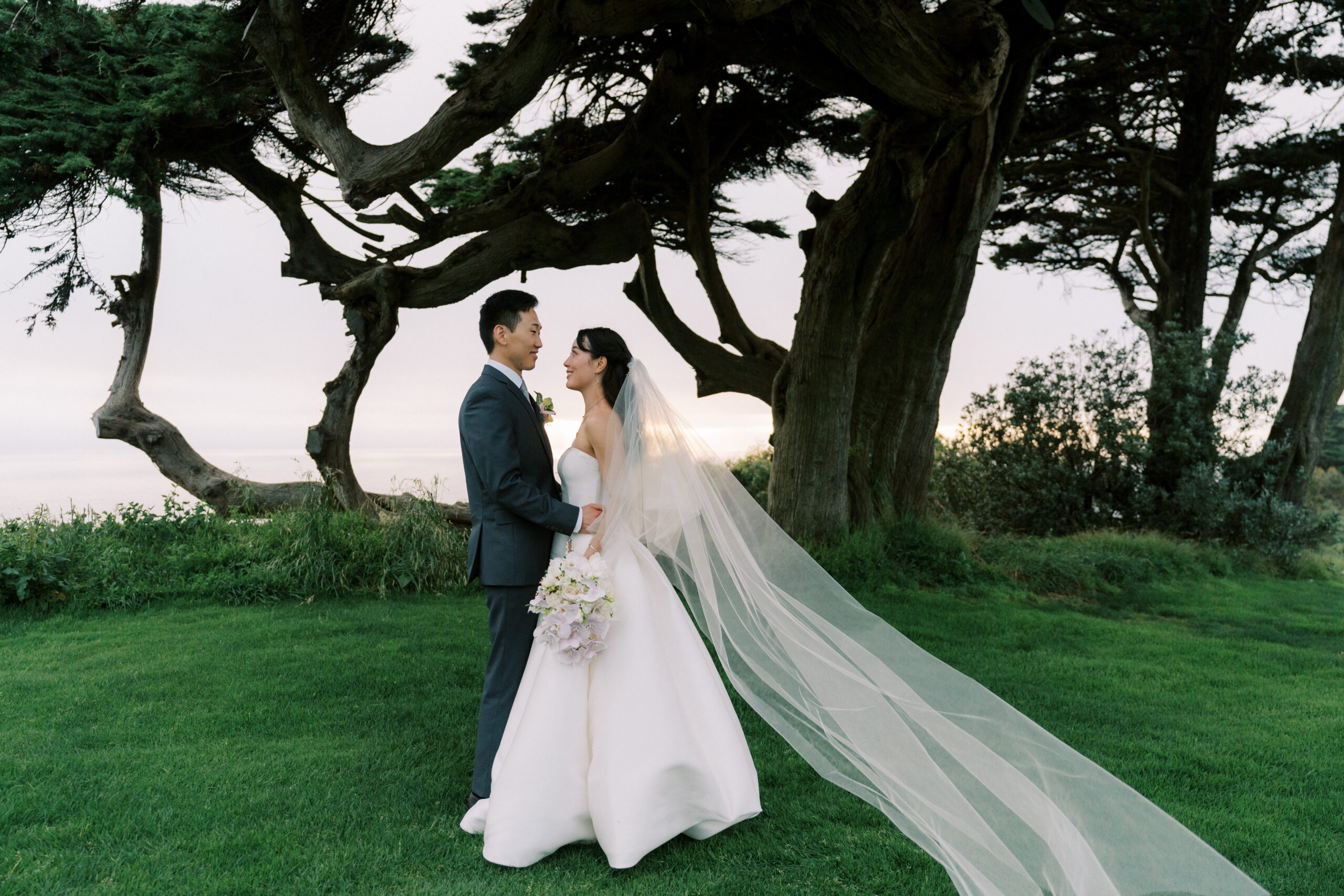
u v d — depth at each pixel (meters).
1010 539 11.16
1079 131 14.18
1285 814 3.39
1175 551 11.38
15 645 5.78
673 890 2.63
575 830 2.85
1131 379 13.16
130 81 9.76
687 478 3.25
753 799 2.97
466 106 6.74
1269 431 14.97
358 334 10.74
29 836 2.88
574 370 3.28
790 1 6.14
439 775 3.54
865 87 7.52
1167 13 11.22
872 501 10.44
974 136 9.17
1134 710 4.83
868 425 10.57
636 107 11.91
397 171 7.08
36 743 3.82
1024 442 13.31
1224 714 4.82
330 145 7.43
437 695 4.72
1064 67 12.97
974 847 2.62
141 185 10.06
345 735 4.02
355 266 11.86
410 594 7.93
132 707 4.41
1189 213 15.16
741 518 3.37
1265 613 8.70
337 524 8.48
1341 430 32.19
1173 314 15.35
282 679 4.98
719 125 12.44
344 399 10.82
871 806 3.31
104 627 6.37
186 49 8.90
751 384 13.38
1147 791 3.61
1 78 9.62
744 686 3.16
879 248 8.91
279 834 2.95
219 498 12.31
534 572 3.19
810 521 9.80
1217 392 13.51
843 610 3.29
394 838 2.95
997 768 2.84
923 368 10.55
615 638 2.95
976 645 6.53
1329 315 14.55
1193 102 14.63
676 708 2.92
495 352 3.26
